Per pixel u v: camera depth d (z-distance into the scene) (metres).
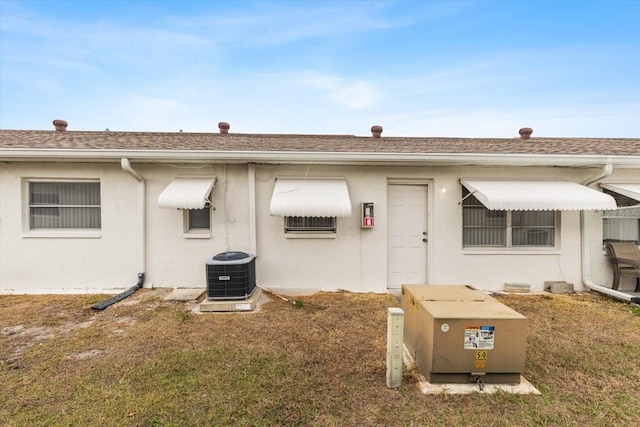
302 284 8.83
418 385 4.02
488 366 3.92
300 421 3.38
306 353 4.95
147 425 3.29
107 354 4.85
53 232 8.43
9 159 7.99
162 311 6.86
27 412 3.48
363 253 8.85
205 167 8.66
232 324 6.14
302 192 8.11
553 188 8.21
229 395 3.82
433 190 8.96
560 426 3.33
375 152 8.15
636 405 3.71
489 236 9.14
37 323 6.15
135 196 8.53
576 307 7.39
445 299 4.57
